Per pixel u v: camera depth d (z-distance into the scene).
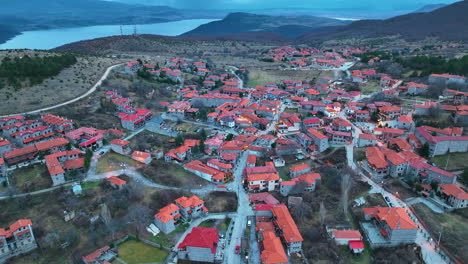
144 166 139.25
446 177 120.50
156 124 175.62
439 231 102.56
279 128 181.38
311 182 127.94
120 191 119.94
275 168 145.88
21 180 121.62
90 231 104.12
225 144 156.62
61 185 121.00
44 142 140.38
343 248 101.81
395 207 110.75
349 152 153.62
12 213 108.06
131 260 96.69
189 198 119.06
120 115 183.50
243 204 123.19
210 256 97.25
